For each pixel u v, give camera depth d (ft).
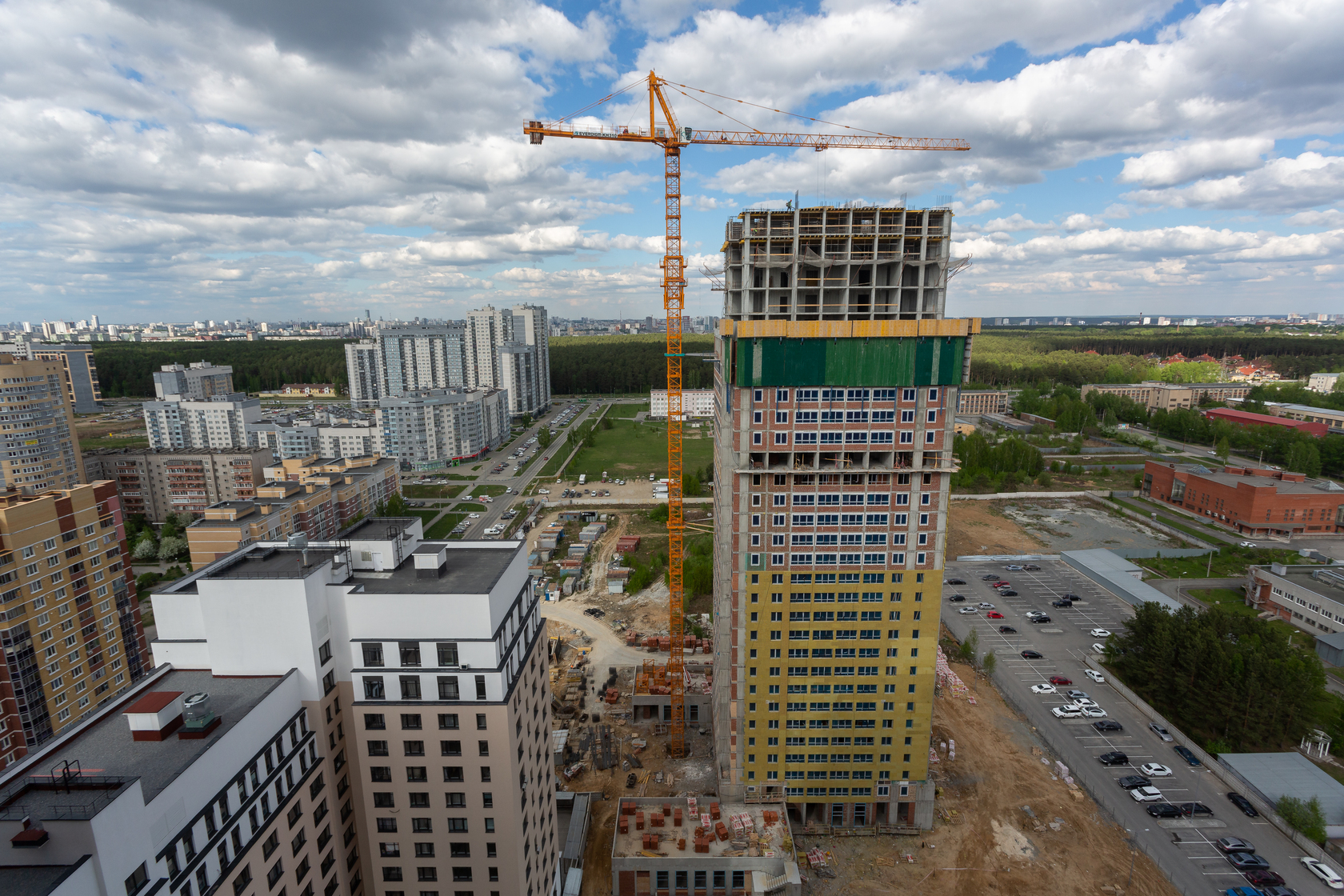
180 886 141.08
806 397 290.56
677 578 419.33
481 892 210.59
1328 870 298.15
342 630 196.65
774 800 330.34
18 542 330.34
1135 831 328.08
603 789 368.27
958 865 312.09
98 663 376.48
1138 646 449.06
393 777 203.82
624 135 454.81
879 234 295.07
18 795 125.80
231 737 158.71
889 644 312.09
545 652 250.57
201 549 561.43
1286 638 411.75
